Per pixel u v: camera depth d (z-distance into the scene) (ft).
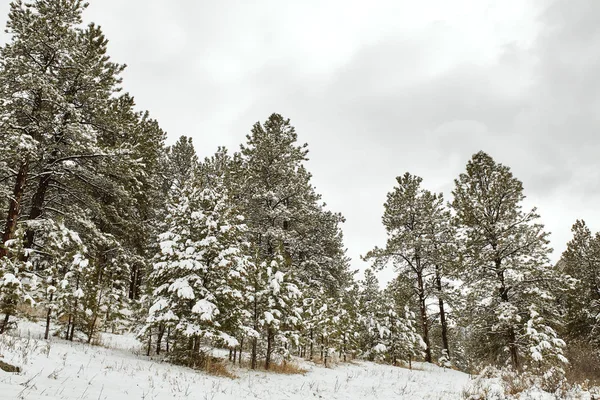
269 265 52.85
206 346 55.26
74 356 30.83
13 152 44.65
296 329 52.95
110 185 59.98
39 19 51.49
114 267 57.57
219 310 42.73
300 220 86.79
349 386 45.24
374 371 60.70
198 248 44.04
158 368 34.81
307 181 93.04
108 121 60.13
